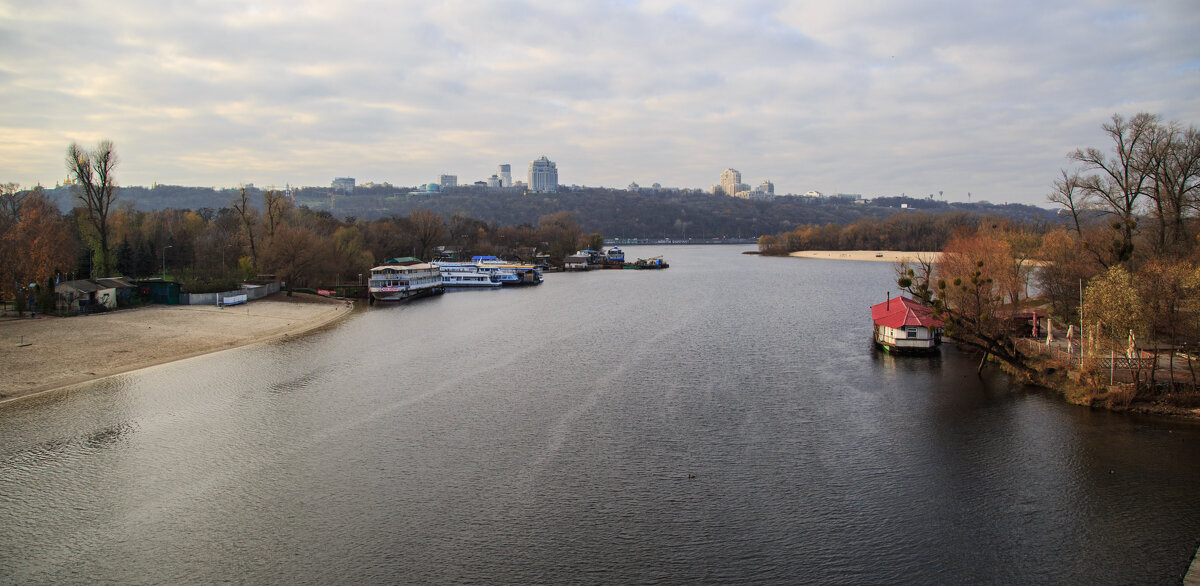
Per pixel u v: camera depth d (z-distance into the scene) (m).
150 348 87.75
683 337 104.06
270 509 44.84
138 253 152.00
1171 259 68.25
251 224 168.75
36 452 53.72
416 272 171.25
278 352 91.19
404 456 53.69
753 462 52.12
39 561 38.78
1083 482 47.12
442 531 42.00
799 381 75.06
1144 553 38.50
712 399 68.44
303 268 153.75
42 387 69.75
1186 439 53.34
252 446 55.69
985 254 96.94
